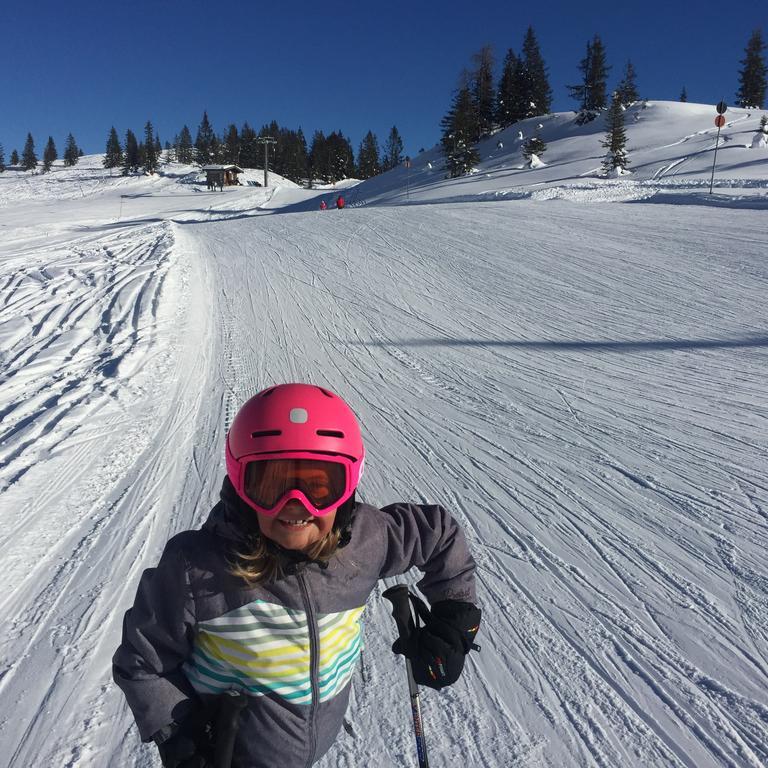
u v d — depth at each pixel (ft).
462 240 55.72
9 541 13.42
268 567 4.50
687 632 10.37
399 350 29.73
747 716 8.55
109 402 22.62
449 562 5.40
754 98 250.98
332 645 4.89
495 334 31.35
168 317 35.47
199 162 404.57
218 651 4.71
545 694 9.03
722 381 23.30
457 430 20.11
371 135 409.28
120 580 12.05
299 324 35.06
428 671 4.95
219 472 17.16
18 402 22.38
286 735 4.90
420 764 5.63
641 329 30.22
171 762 4.50
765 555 12.64
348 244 59.93
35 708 8.77
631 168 127.65
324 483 4.40
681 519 14.19
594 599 11.32
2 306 37.86
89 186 330.95
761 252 41.45
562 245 49.88
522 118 271.69
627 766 7.79
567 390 23.40
